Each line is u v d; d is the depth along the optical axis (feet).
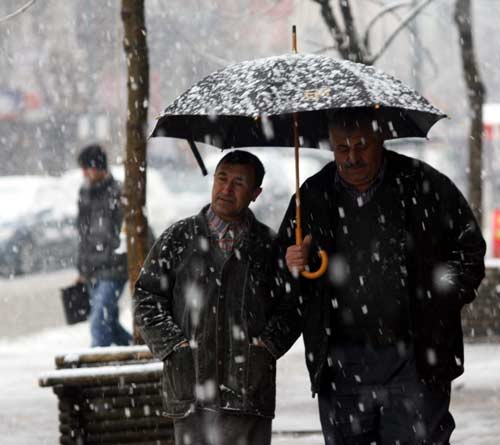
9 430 69.51
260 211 189.57
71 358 54.39
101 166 87.51
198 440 44.98
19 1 124.57
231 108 42.98
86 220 87.66
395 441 44.88
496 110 223.71
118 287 87.71
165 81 175.32
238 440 44.83
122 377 53.62
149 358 54.90
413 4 108.47
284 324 44.96
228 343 44.73
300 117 49.06
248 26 154.30
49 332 122.72
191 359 44.65
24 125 264.11
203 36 146.72
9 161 266.36
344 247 44.60
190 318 44.83
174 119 47.06
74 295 88.63
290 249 44.14
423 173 44.73
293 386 82.99
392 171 44.65
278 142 49.67
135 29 62.75
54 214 191.93
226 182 44.91
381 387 44.57
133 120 62.64
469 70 113.80
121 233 87.71
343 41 96.22
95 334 87.81
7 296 159.12
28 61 226.17
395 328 44.24
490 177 218.59
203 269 44.86
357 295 44.34
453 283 44.01
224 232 45.06
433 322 44.01
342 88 42.96
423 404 44.19
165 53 163.43
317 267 45.01
